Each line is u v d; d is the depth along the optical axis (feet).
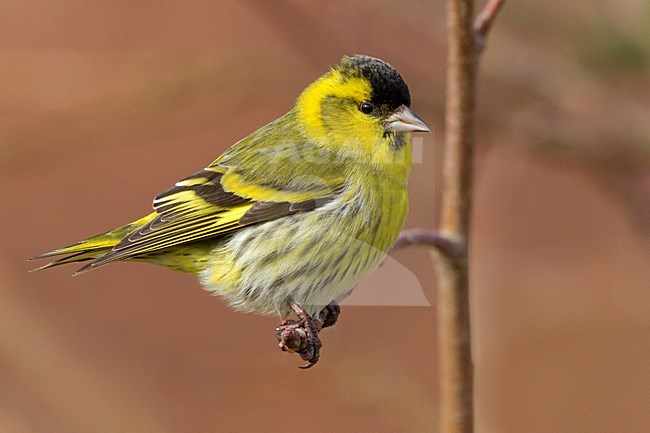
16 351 37.19
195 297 38.96
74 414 36.70
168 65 41.19
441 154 38.96
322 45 41.68
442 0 42.68
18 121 41.29
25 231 41.98
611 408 38.68
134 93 40.96
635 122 41.50
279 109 45.06
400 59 41.98
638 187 41.93
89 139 41.68
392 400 33.65
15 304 38.40
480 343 34.32
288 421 38.29
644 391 38.96
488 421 33.96
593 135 41.37
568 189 41.96
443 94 41.60
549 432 37.42
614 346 39.11
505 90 42.65
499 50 42.75
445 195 19.67
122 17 45.19
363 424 38.45
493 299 34.88
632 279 39.96
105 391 37.14
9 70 41.32
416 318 37.24
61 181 43.29
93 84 41.37
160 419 36.99
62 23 44.78
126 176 43.57
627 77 42.19
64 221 42.52
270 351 37.29
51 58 41.91
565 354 38.17
